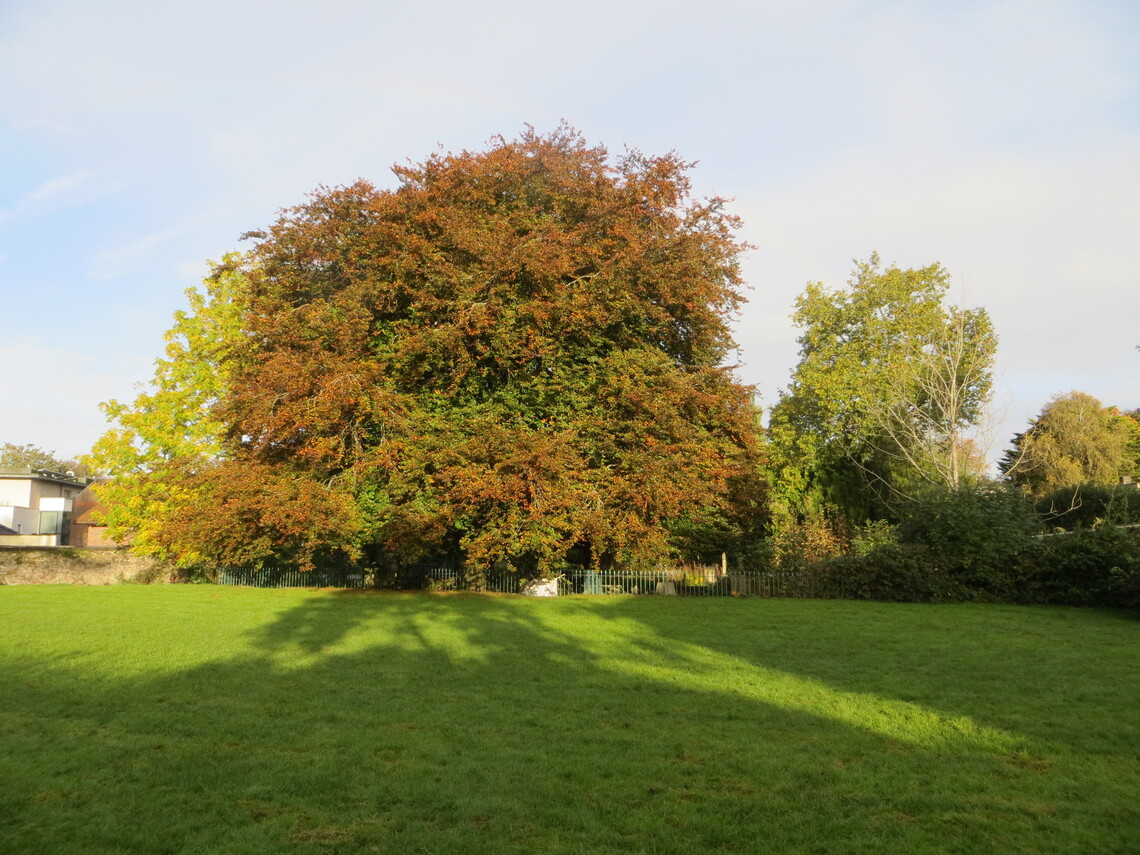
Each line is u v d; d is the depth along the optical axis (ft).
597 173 83.05
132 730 28.86
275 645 48.62
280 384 75.92
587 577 87.92
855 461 136.26
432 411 82.64
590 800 21.94
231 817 20.54
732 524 98.94
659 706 32.89
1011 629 55.98
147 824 19.98
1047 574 72.84
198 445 109.91
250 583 102.73
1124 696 34.22
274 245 84.64
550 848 18.76
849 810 21.16
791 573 81.71
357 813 20.90
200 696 34.45
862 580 77.15
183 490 99.25
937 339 130.21
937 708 32.42
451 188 80.12
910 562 75.51
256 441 85.87
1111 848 18.63
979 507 77.82
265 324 80.38
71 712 31.42
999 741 27.55
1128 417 184.24
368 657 44.57
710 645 49.37
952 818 20.56
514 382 81.97
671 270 78.38
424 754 26.05
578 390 79.87
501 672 40.40
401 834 19.52
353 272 82.89
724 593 82.94
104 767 24.52
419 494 77.71
